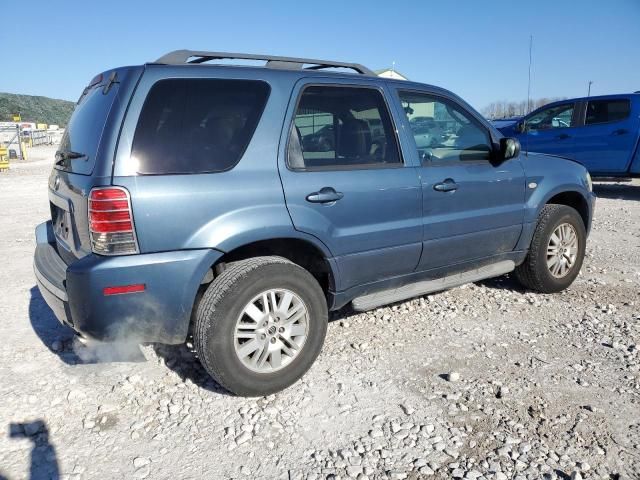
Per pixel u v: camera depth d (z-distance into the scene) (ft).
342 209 11.24
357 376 11.26
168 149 9.48
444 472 8.29
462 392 10.57
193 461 8.61
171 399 10.44
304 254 11.83
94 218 9.01
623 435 9.14
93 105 10.64
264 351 10.30
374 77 12.57
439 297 15.98
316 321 10.93
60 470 8.39
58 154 12.21
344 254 11.47
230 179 9.89
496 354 12.25
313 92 11.30
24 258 21.26
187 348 12.53
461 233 13.50
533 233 15.43
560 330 13.60
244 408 10.05
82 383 11.02
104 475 8.29
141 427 9.52
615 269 19.11
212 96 10.09
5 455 8.75
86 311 9.07
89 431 9.41
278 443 9.05
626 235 25.02
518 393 10.50
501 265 14.99
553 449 8.79
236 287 9.78
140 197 9.07
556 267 16.07
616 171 35.12
